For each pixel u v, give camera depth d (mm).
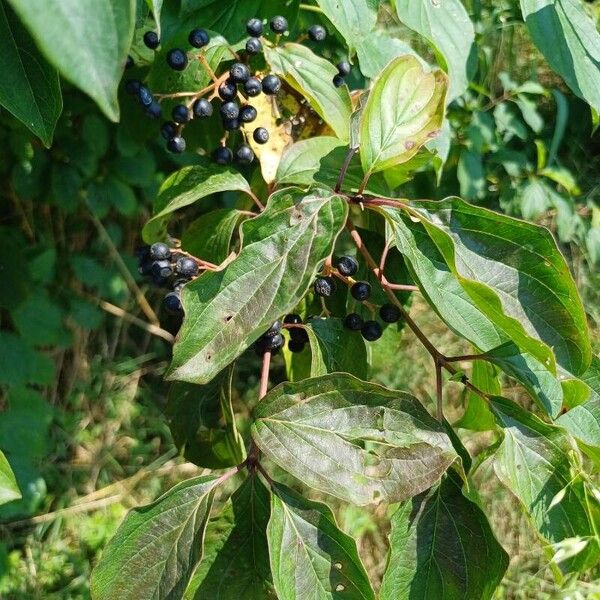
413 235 238
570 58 306
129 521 235
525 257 231
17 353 633
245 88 280
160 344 774
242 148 291
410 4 309
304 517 234
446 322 226
